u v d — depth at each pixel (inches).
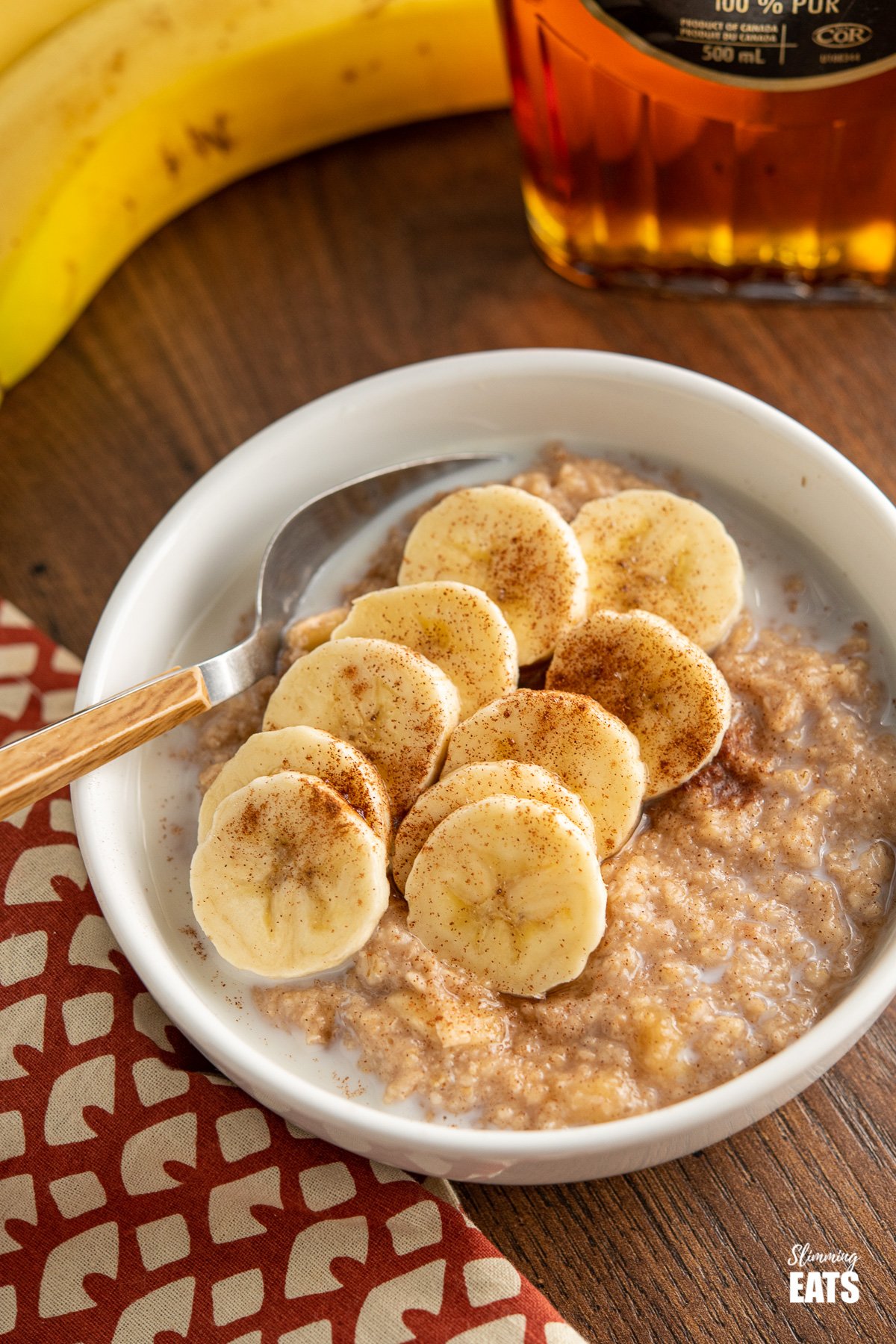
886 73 15.9
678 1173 14.3
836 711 15.2
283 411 18.0
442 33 18.6
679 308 18.2
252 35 18.3
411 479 16.6
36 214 17.7
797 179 16.9
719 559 15.6
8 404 18.5
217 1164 14.0
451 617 15.3
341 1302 13.6
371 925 14.2
